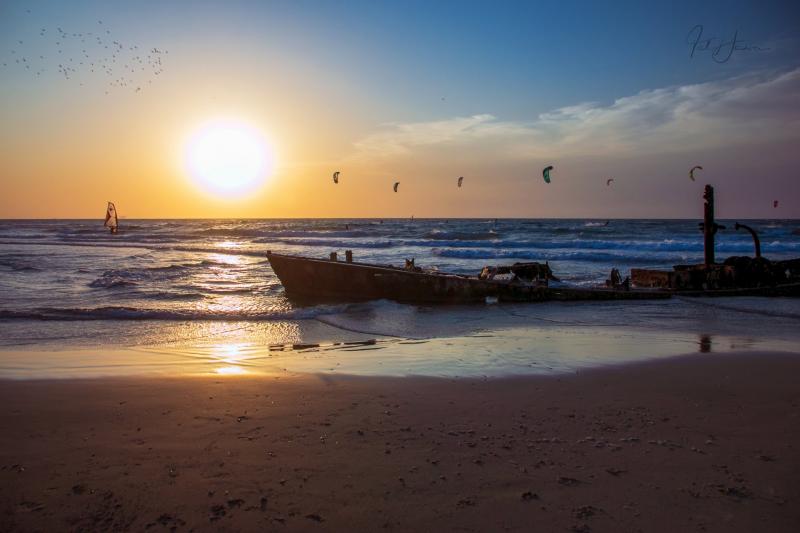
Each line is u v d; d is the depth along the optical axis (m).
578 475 3.27
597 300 12.49
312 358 7.04
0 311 11.05
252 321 10.55
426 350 7.49
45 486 3.12
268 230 71.44
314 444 3.76
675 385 5.41
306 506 2.89
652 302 12.24
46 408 4.64
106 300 13.32
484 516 2.80
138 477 3.23
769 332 8.70
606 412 4.52
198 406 4.69
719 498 2.98
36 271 19.84
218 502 2.93
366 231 68.25
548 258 29.30
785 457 3.53
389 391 5.22
